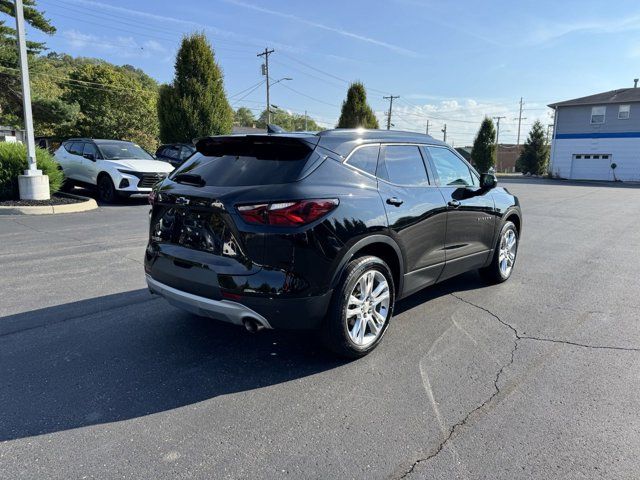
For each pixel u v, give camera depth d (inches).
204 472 93.3
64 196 512.1
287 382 130.3
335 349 139.7
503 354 148.3
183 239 140.0
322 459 97.7
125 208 480.7
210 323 171.9
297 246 124.1
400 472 93.9
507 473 93.5
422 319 178.5
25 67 445.1
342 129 152.0
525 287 222.1
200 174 143.5
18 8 433.7
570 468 95.0
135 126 2052.2
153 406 117.3
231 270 126.7
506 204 219.9
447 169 187.0
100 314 178.9
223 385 128.3
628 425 110.0
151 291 156.9
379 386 128.3
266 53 1656.0
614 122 1483.8
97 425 108.7
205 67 734.5
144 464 95.4
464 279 236.5
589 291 216.1
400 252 153.3
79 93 2015.3
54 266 245.4
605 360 144.3
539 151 1887.3
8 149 464.4
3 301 191.2
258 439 104.3
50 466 94.3
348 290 135.3
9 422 109.2
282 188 126.2
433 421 111.7
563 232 386.6
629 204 642.8
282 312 125.8
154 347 151.6
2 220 388.5
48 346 150.6
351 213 134.8
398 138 165.9
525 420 112.0
